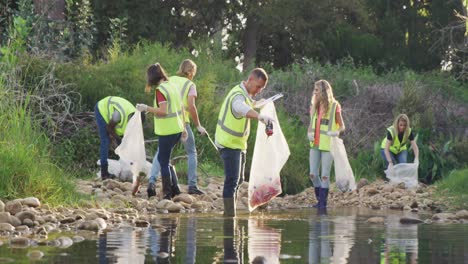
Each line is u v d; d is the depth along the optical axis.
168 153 13.92
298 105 25.33
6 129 12.50
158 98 13.81
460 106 27.27
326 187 15.42
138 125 14.23
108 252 6.97
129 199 13.41
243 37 42.09
